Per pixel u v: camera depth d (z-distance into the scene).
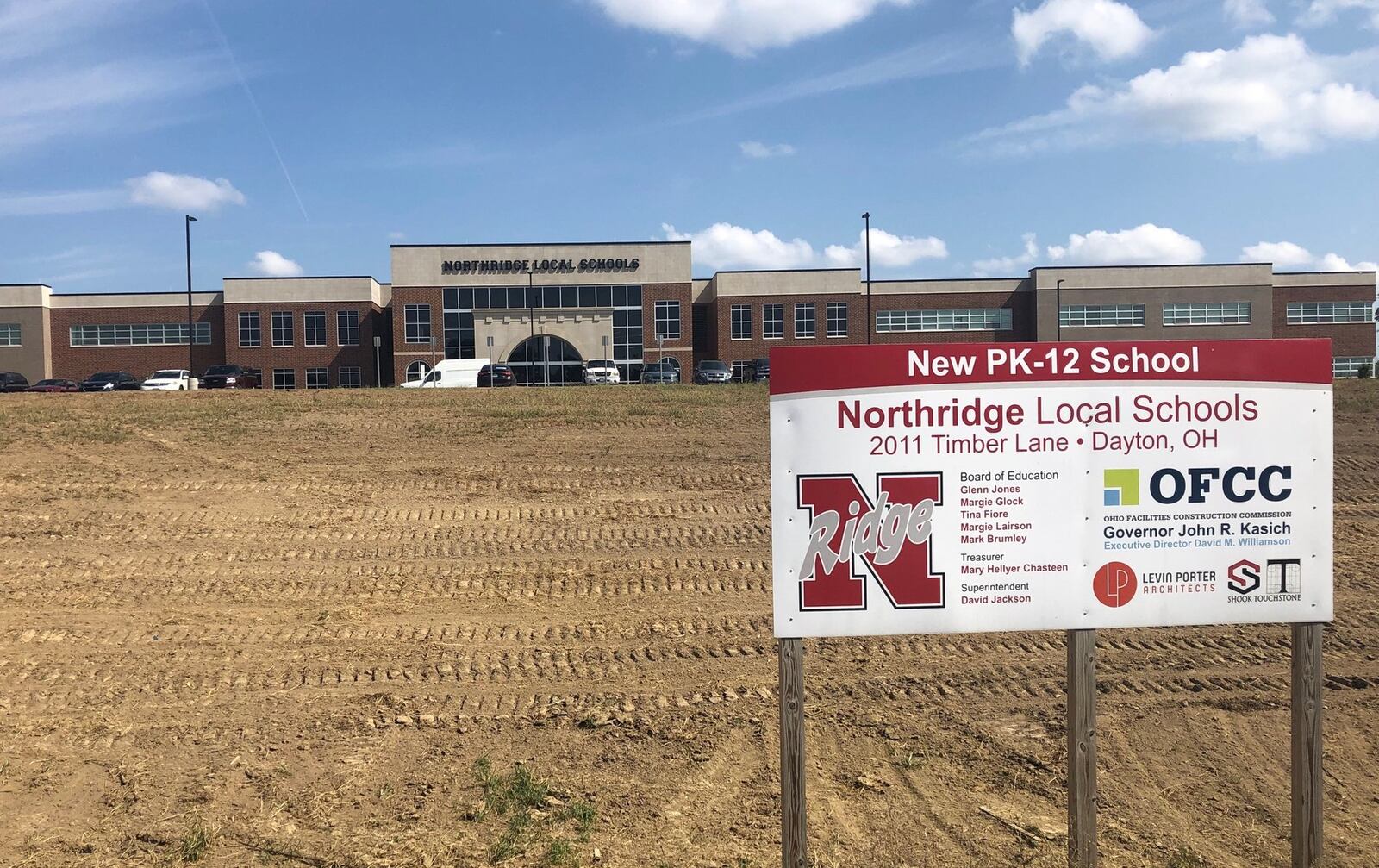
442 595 9.38
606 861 4.70
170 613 8.82
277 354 66.12
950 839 4.95
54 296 66.75
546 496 12.77
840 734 6.27
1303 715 4.32
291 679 7.35
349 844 4.90
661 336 65.56
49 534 11.02
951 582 4.15
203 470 13.77
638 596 9.30
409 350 64.50
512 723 6.53
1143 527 4.20
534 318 65.06
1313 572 4.26
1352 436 15.39
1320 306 69.19
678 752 6.04
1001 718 6.51
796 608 4.12
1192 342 4.19
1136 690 6.93
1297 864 4.39
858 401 4.11
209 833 5.02
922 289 68.50
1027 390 4.14
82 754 6.03
